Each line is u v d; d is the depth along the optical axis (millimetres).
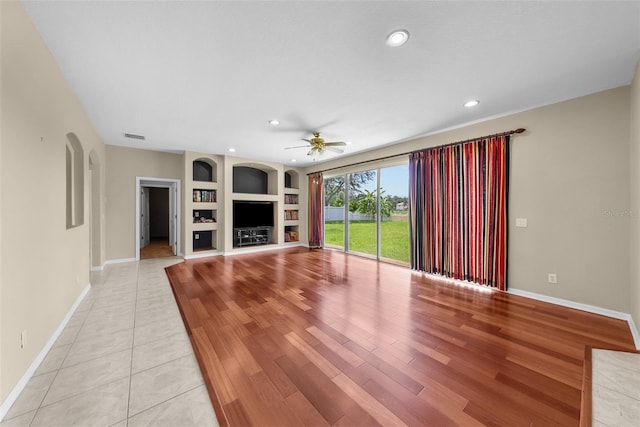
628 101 2504
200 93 2709
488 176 3479
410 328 2373
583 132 2766
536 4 1522
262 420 1354
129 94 2729
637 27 1697
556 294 2963
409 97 2809
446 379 1677
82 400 1499
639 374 1717
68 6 1536
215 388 1595
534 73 2309
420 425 1323
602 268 2672
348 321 2521
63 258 2389
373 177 5820
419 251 4371
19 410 1421
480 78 2395
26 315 1663
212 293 3352
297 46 1938
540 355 1944
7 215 1457
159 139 4543
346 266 4871
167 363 1863
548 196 3010
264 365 1824
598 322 2492
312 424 1329
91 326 2428
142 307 2891
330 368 1791
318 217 6934
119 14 1603
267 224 6949
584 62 2131
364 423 1336
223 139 4523
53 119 2105
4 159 1428
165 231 9273
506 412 1406
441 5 1529
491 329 2355
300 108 3109
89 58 2082
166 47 1947
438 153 4070
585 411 1411
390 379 1677
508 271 3359
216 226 6035
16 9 1489
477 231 3609
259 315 2666
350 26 1717
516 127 3242
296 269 4645
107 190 5008
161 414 1400
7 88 1442
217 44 1912
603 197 2660
